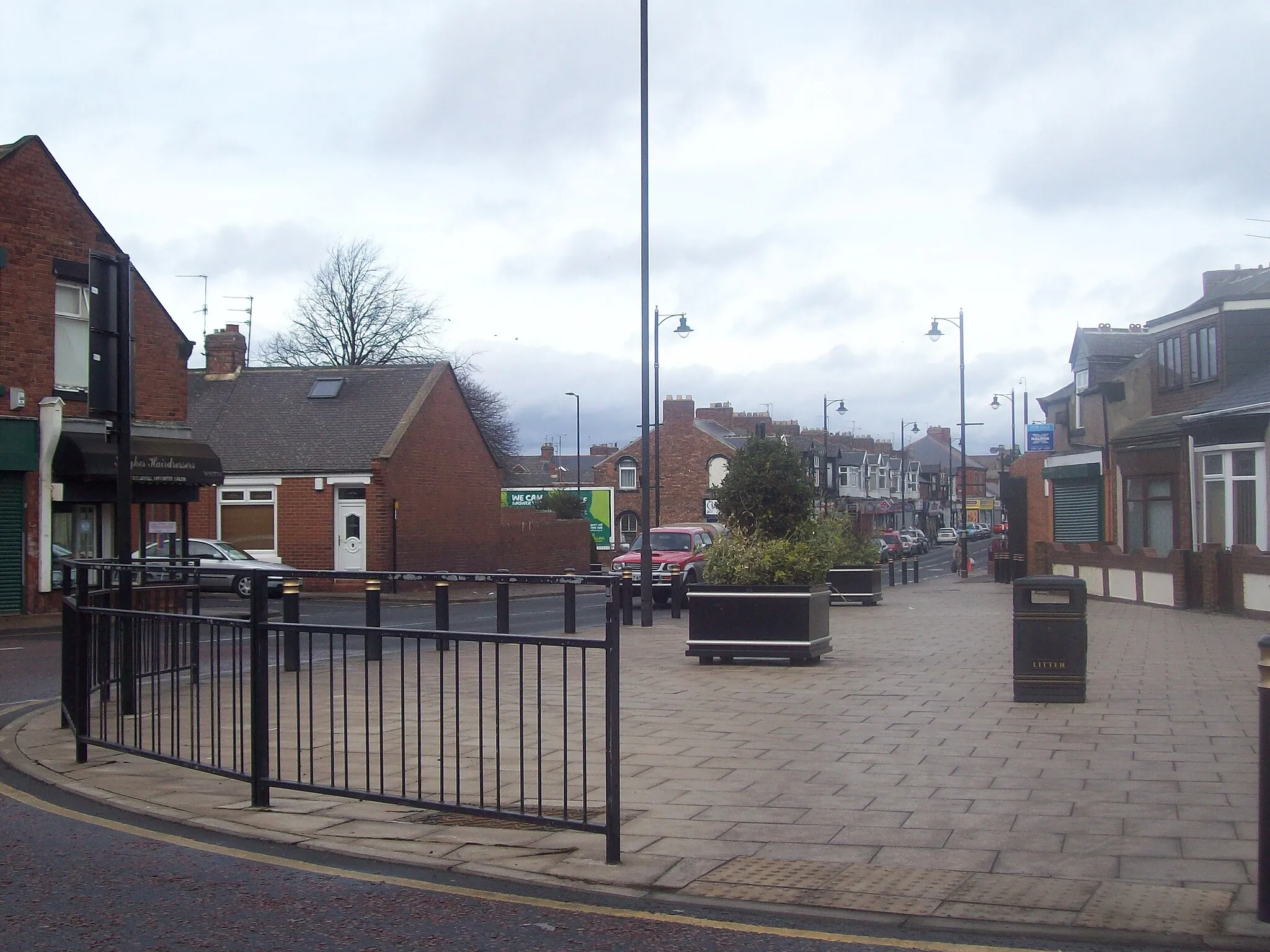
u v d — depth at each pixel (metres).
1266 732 5.11
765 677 13.42
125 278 11.24
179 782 8.30
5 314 22.50
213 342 39.06
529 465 105.25
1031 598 11.41
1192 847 6.30
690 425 67.38
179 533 27.31
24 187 22.86
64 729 10.34
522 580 11.64
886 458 96.56
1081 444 35.81
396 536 34.75
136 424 25.48
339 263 59.62
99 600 10.33
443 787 7.13
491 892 5.73
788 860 6.20
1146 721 10.26
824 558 26.39
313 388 37.62
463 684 12.40
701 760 8.73
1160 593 25.22
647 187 21.59
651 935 5.07
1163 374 30.84
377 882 5.89
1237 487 24.66
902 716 10.62
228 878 5.96
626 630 20.78
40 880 5.93
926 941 4.98
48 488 23.03
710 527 32.44
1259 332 27.28
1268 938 4.93
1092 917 5.22
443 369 37.66
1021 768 8.32
